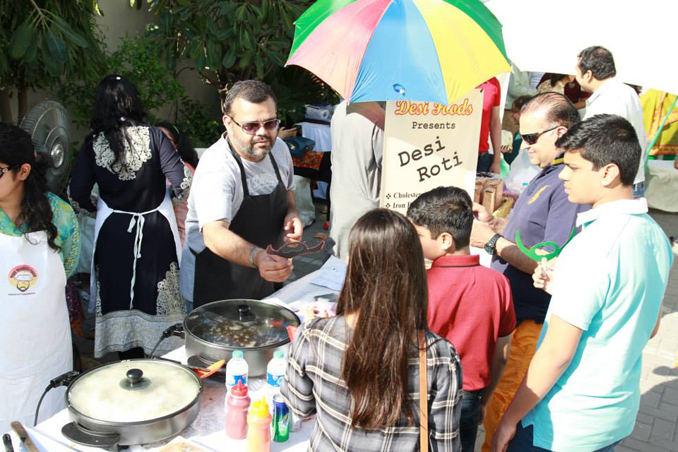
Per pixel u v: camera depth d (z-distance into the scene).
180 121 7.77
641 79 5.09
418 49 2.41
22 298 2.46
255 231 2.85
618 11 5.14
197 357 2.11
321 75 2.49
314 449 1.52
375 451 1.43
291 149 6.72
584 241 1.87
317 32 2.62
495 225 3.12
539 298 2.74
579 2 5.25
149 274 3.38
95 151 3.19
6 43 4.19
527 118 2.68
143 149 3.21
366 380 1.37
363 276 1.40
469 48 2.49
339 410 1.44
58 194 3.90
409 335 1.39
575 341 1.85
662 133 8.27
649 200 8.61
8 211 2.43
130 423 1.71
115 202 3.29
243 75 7.81
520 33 5.46
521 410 1.97
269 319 2.33
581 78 4.82
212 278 2.91
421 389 1.41
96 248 3.36
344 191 3.28
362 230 1.41
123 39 5.98
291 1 7.11
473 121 2.84
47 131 3.64
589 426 1.94
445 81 2.40
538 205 2.65
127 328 3.46
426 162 2.81
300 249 2.35
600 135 1.85
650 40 5.05
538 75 7.59
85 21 4.83
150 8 6.82
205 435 1.90
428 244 2.16
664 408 3.99
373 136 3.13
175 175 3.29
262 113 2.59
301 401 1.55
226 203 2.59
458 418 1.48
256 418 1.76
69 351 2.76
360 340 1.38
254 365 2.09
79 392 1.85
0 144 2.28
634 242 1.83
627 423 2.01
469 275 2.14
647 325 1.93
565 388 1.96
